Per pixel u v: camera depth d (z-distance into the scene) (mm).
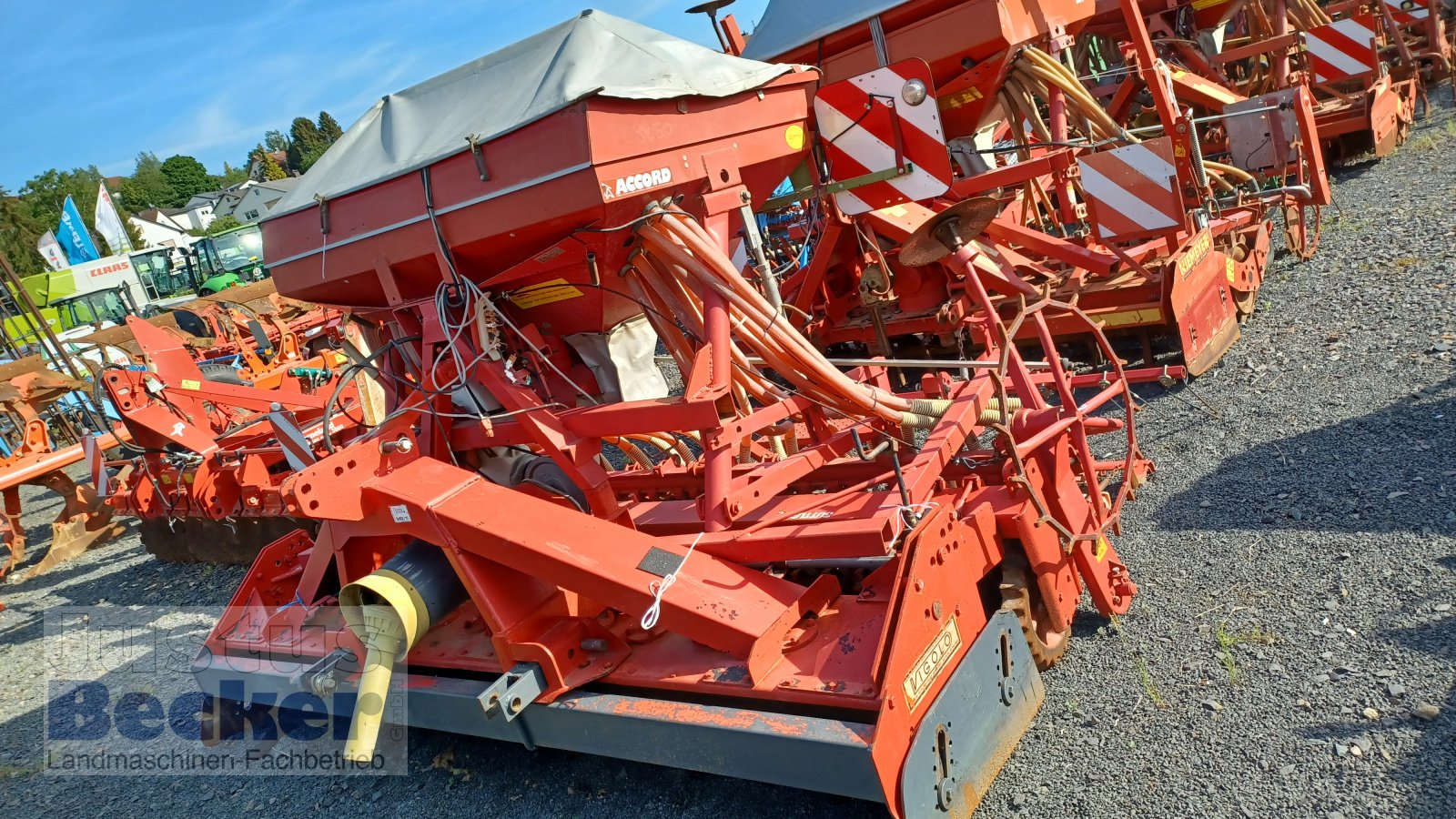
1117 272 6113
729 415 3701
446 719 3646
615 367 4730
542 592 3514
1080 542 3410
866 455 4102
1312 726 2783
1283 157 6766
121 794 4453
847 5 6602
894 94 5605
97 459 7801
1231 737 2840
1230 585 3588
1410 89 10195
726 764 2822
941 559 2900
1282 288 6684
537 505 3465
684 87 3750
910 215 6387
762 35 7047
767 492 3609
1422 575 3277
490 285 4113
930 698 2734
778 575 3604
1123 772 2830
